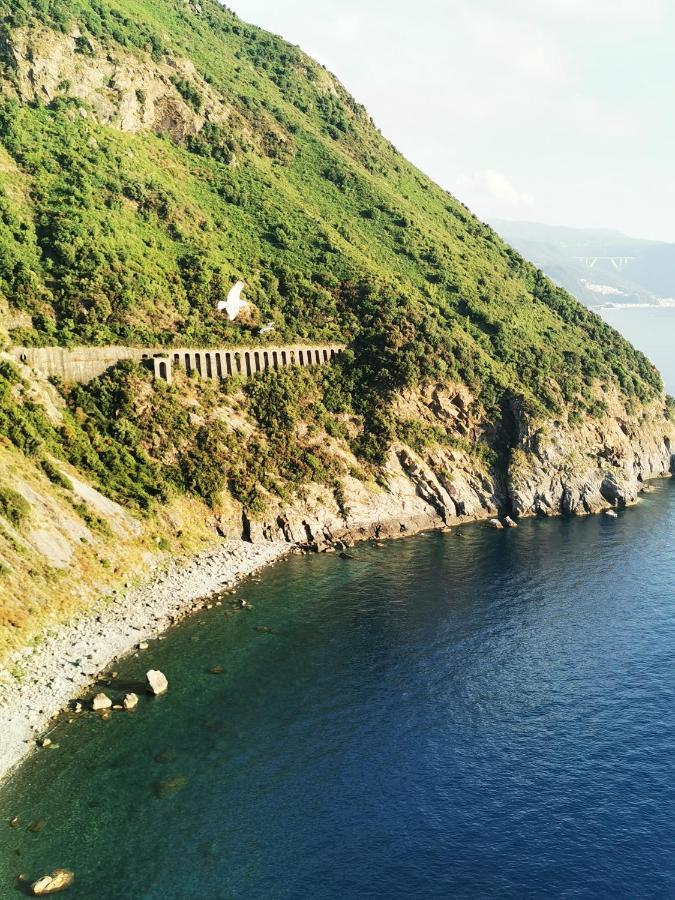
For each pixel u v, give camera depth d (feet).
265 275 485.97
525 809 191.11
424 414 456.04
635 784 199.41
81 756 209.87
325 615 302.86
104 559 306.14
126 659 260.62
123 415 372.79
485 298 562.25
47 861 173.99
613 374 548.31
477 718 231.09
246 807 192.03
